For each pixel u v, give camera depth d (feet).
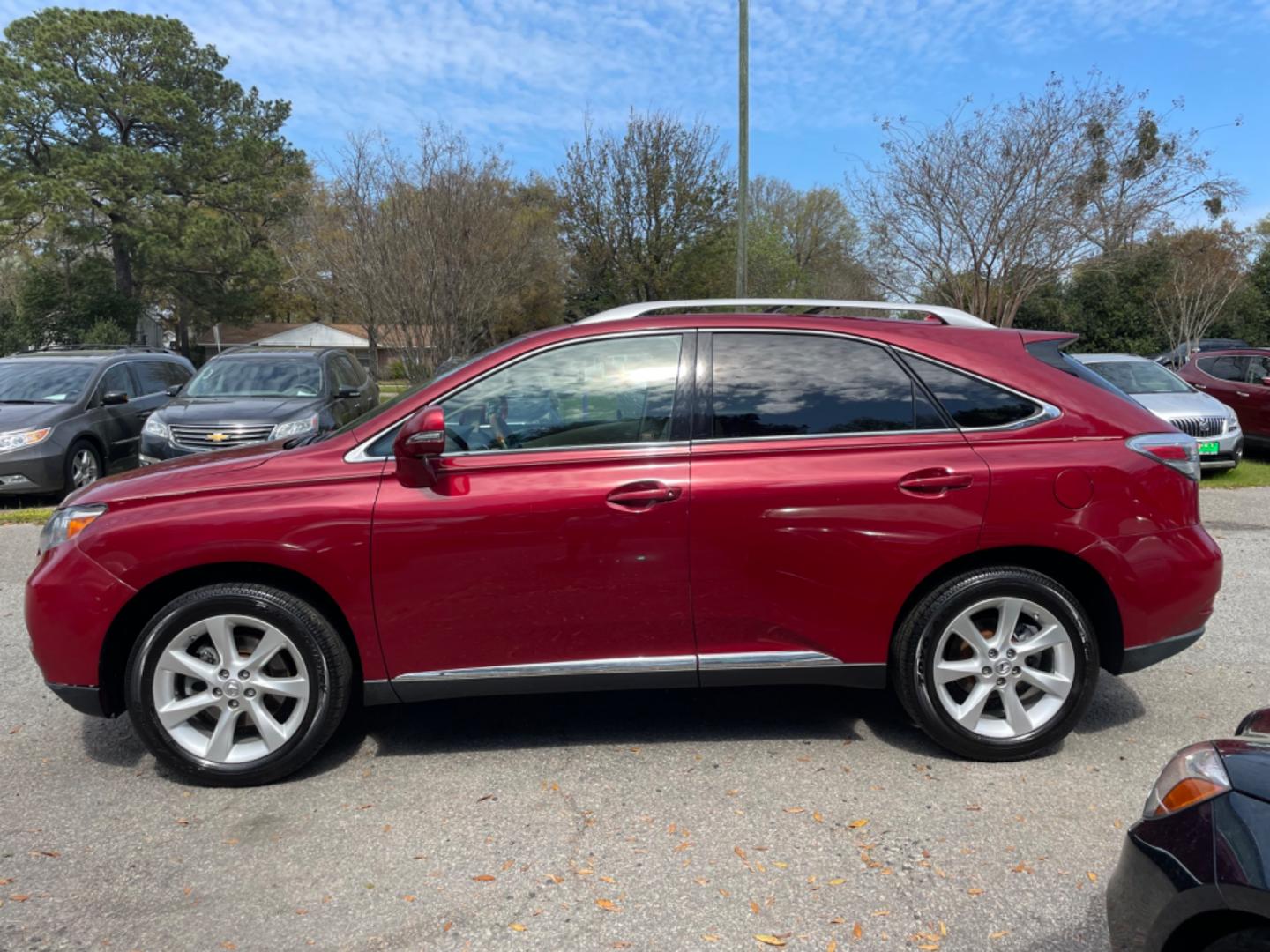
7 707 14.14
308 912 8.82
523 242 74.54
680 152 76.28
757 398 11.75
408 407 11.59
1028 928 8.48
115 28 128.77
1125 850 6.69
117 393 35.78
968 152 48.57
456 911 8.81
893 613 11.57
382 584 11.14
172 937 8.46
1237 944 5.86
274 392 34.71
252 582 11.37
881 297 55.21
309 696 11.31
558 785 11.37
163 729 11.22
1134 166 46.75
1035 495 11.38
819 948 8.24
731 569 11.35
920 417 11.76
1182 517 11.83
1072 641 11.57
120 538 11.02
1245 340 94.53
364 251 62.80
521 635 11.42
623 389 11.73
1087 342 88.38
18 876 9.45
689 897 9.00
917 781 11.36
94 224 129.39
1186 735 12.70
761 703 13.99
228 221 130.11
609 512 11.20
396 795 11.16
